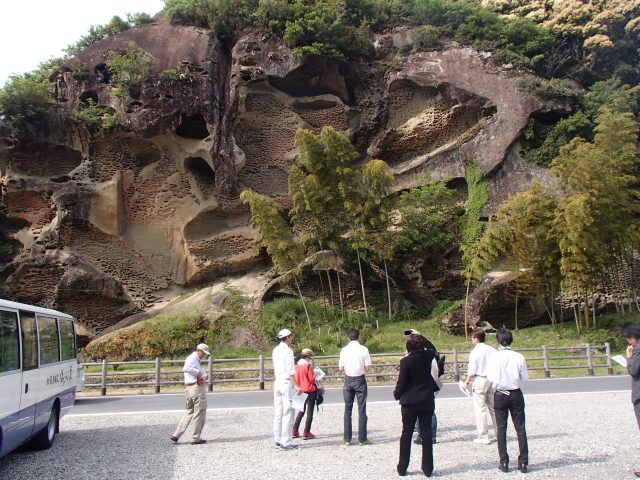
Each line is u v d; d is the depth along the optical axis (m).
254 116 26.58
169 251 24.77
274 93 26.78
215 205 24.72
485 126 24.50
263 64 26.00
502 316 21.77
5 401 6.30
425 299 24.00
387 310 23.53
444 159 25.34
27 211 24.17
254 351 20.58
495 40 26.97
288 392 7.71
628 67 30.73
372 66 27.83
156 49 25.59
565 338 19.72
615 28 31.53
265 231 21.59
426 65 26.30
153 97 23.86
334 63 27.02
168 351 20.47
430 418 6.14
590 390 12.98
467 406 11.23
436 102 26.34
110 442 8.42
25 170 24.41
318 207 21.97
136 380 16.88
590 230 19.05
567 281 20.09
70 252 23.34
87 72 25.06
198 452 7.59
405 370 6.16
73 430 9.52
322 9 27.59
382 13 29.22
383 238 22.75
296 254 21.61
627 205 20.02
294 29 26.19
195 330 21.41
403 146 26.75
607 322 20.36
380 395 13.23
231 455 7.35
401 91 27.25
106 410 11.94
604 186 19.41
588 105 24.38
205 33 26.11
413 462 6.75
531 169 23.41
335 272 23.58
